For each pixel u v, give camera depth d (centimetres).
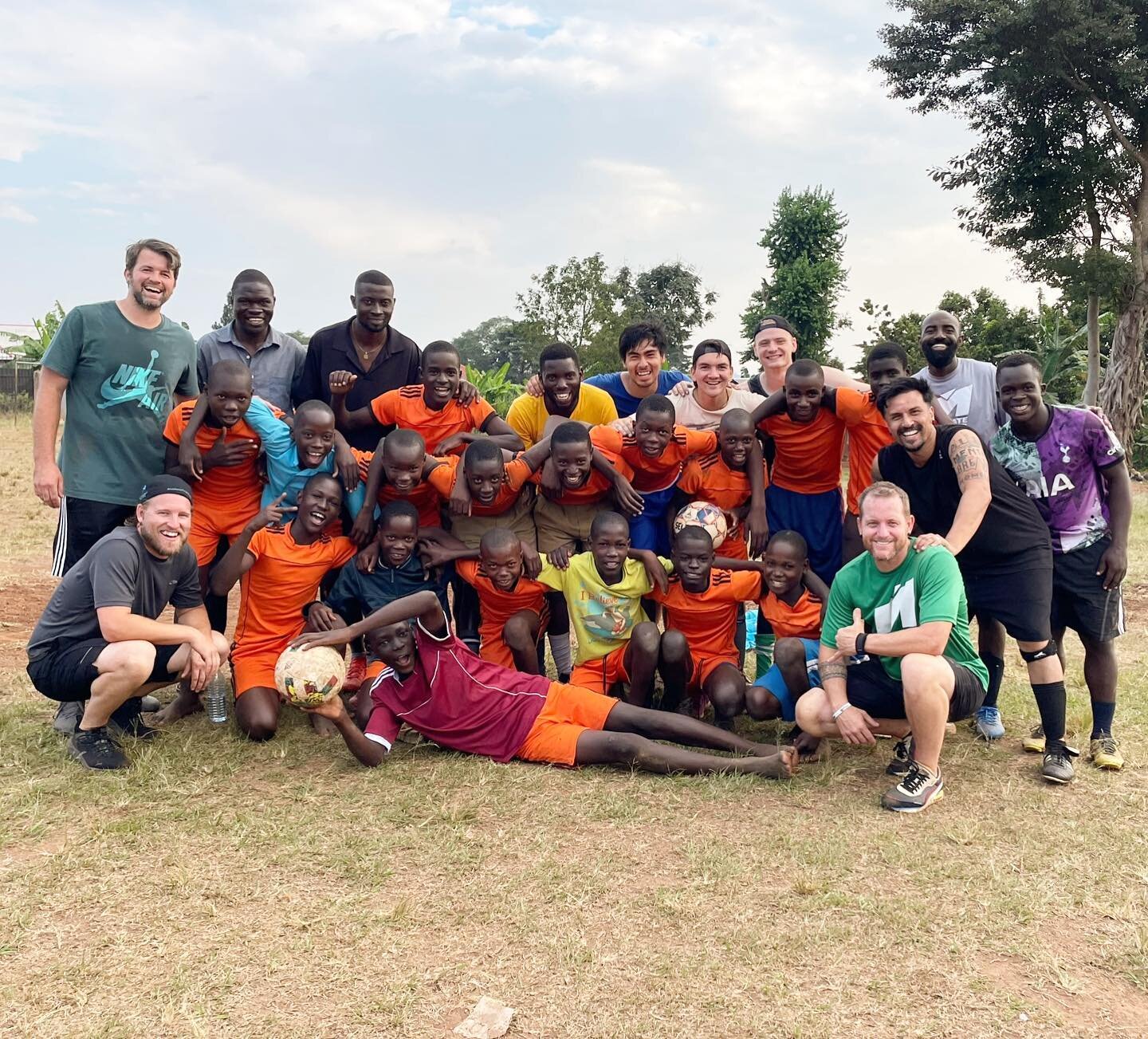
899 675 476
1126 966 322
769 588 554
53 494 555
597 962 317
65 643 494
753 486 609
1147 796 464
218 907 350
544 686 514
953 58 2361
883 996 302
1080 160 2353
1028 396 497
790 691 529
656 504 632
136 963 313
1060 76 2327
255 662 555
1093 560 504
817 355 3341
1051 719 488
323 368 641
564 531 627
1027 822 433
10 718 547
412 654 501
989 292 3212
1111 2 2216
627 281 4862
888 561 470
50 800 441
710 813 439
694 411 660
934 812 445
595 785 469
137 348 560
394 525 552
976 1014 294
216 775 478
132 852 390
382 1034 279
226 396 545
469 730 507
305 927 337
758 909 353
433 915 346
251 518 600
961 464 488
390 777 479
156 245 555
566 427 559
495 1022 283
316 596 631
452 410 628
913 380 496
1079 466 501
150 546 497
